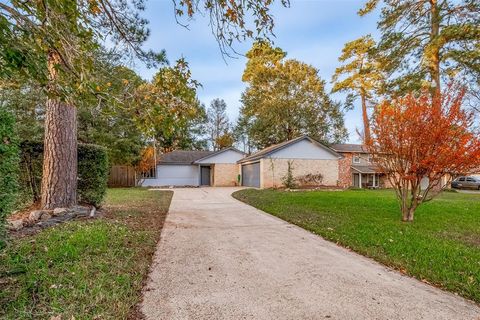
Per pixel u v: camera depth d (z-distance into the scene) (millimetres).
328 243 4645
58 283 2686
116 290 2639
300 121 27250
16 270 2883
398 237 4801
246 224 6172
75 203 6121
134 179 21406
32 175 6258
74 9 2463
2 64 2293
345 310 2445
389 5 14195
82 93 2814
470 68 12422
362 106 22188
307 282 3041
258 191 14633
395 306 2529
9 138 3348
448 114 5719
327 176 19359
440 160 5707
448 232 5312
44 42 2461
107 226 5031
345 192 14273
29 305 2309
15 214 5684
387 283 3045
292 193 13078
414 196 6316
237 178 24281
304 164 18984
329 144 26219
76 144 6258
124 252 3732
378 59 15305
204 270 3344
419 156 6004
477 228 5688
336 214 7145
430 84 12875
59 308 2266
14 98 12578
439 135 5672
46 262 3164
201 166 25000
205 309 2422
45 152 5902
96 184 6852
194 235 5070
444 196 13125
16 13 2244
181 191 16312
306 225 5887
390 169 6527
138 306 2439
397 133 6195
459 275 3203
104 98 2971
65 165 5941
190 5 3457
